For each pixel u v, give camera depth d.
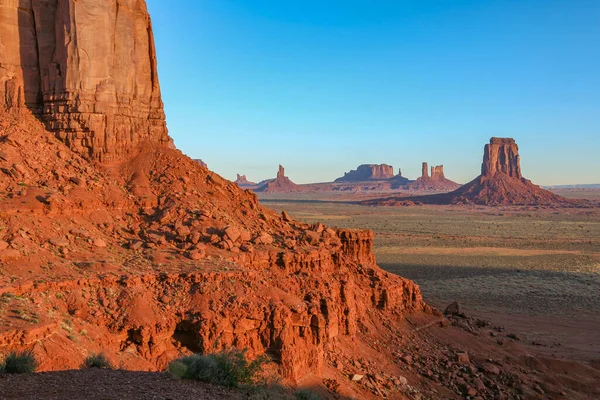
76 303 20.25
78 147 29.20
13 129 27.45
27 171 25.77
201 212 28.39
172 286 22.52
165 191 29.66
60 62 29.23
